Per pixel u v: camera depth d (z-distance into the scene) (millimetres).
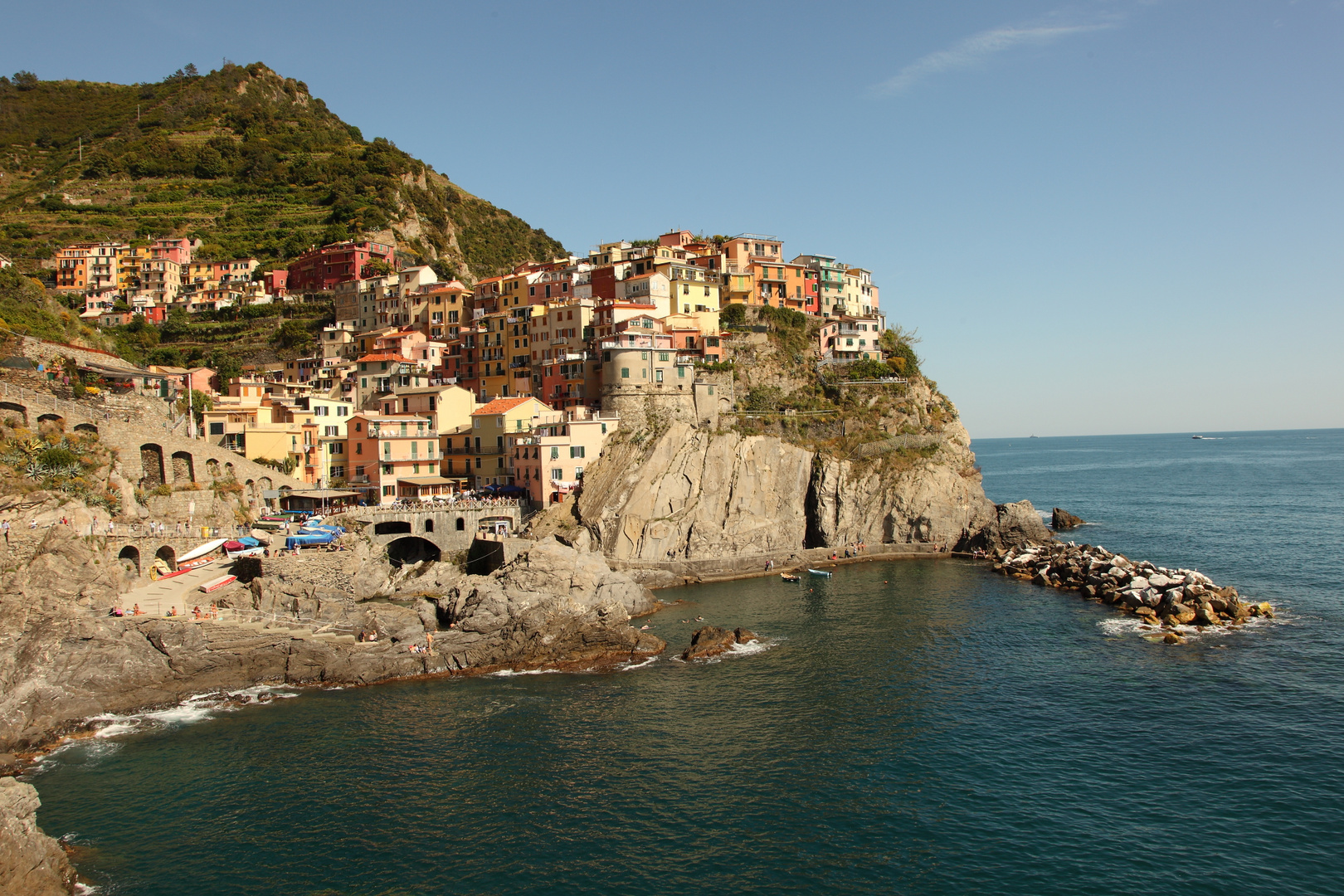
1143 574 97188
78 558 66688
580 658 73812
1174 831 46094
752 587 104062
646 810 48625
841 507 122562
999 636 80625
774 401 131375
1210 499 195125
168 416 95062
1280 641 77500
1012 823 47125
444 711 62656
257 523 90750
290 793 50562
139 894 41062
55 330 100500
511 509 101125
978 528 129000
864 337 156125
